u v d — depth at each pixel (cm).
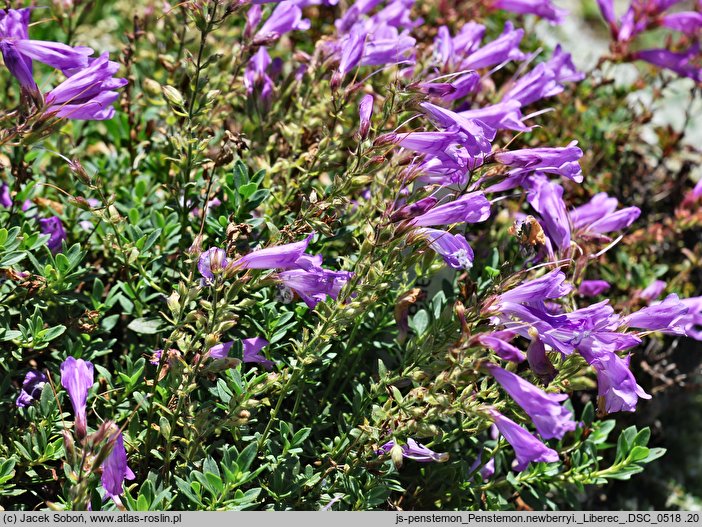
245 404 60
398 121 66
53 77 71
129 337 67
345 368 67
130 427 62
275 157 70
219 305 59
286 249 59
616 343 60
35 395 63
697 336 72
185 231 67
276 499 61
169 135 70
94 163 74
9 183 72
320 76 68
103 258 70
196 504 60
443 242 61
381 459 61
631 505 79
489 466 68
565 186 80
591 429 68
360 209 66
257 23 68
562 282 60
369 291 60
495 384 62
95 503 59
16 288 64
